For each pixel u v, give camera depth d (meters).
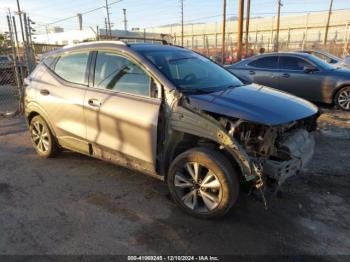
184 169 3.38
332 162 4.77
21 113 8.43
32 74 5.03
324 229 3.15
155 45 4.28
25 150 5.45
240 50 17.33
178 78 3.60
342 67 9.03
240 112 3.06
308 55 8.81
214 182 3.15
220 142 3.01
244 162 2.89
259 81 9.12
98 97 3.92
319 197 3.76
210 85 3.78
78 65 4.32
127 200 3.72
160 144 3.47
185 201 3.40
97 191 3.94
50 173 4.48
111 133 3.83
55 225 3.23
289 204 3.61
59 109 4.40
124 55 3.83
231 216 3.38
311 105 3.73
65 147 4.65
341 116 7.67
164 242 2.97
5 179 4.31
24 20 8.81
